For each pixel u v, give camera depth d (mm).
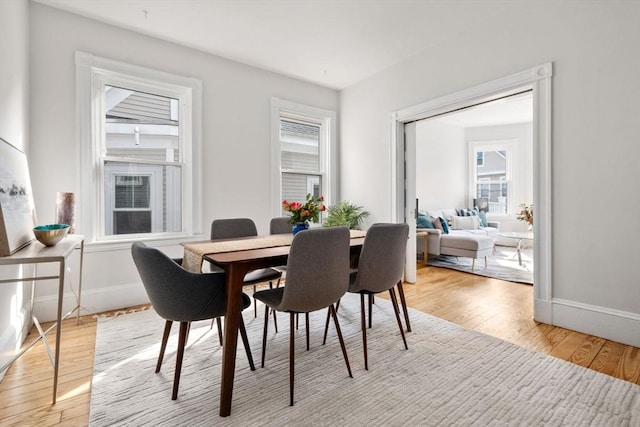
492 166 7102
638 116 2053
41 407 1498
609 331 2186
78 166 2707
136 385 1684
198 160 3336
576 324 2340
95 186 2844
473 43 2945
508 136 6836
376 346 2135
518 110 5883
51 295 2619
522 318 2629
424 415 1436
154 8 2629
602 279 2223
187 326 1684
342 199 4555
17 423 1386
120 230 3027
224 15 2744
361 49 3377
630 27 2068
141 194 3129
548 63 2428
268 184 3885
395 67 3729
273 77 3939
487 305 2982
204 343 2193
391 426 1369
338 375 1780
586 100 2258
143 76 3008
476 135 7133
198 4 2584
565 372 1781
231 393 1458
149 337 2285
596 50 2207
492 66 2809
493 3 2605
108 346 2139
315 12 2715
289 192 4266
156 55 3102
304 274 1562
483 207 6910
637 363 1872
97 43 2799
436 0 2561
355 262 2422
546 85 2439
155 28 2936
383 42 3234
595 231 2244
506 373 1779
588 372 1776
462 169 7184
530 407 1480
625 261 2121
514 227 6770
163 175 3238
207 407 1506
